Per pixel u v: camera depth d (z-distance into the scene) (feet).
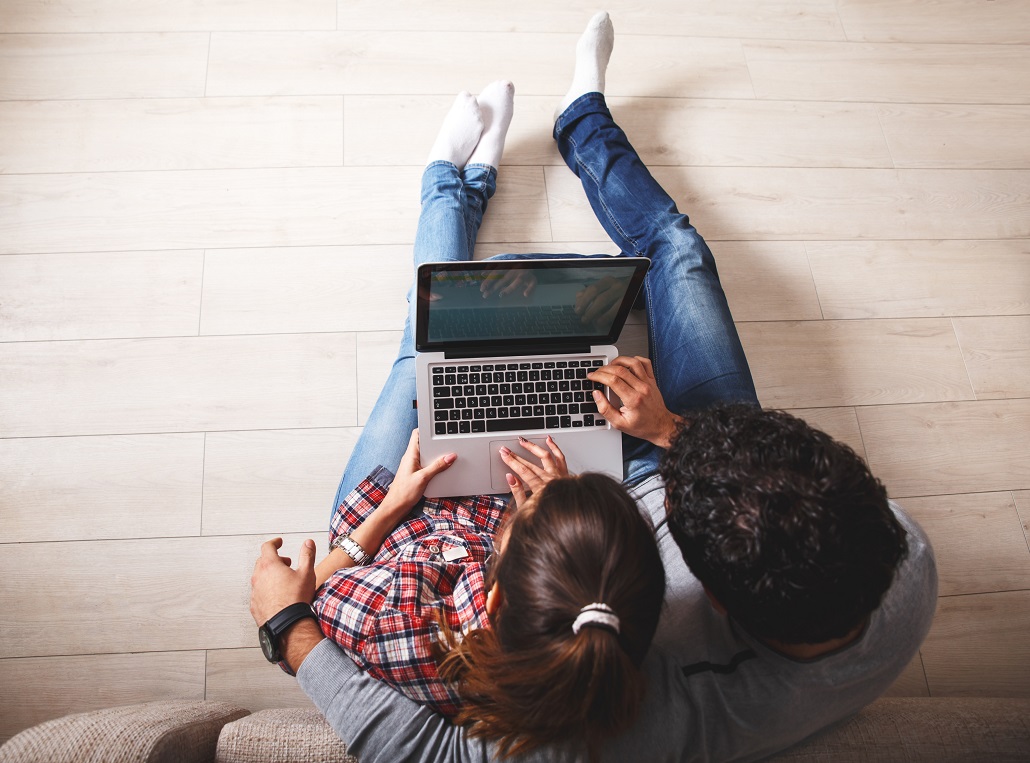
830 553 2.12
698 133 5.86
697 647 2.86
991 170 5.96
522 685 2.17
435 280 3.53
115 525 4.57
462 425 3.97
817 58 6.17
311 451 4.81
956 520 4.98
